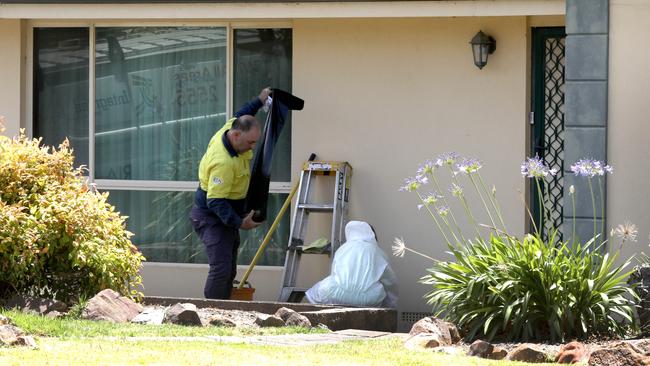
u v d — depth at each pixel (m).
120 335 15.01
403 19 22.58
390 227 22.62
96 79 24.09
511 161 22.14
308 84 22.97
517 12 20.58
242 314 18.84
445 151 22.44
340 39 22.84
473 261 17.09
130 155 24.14
